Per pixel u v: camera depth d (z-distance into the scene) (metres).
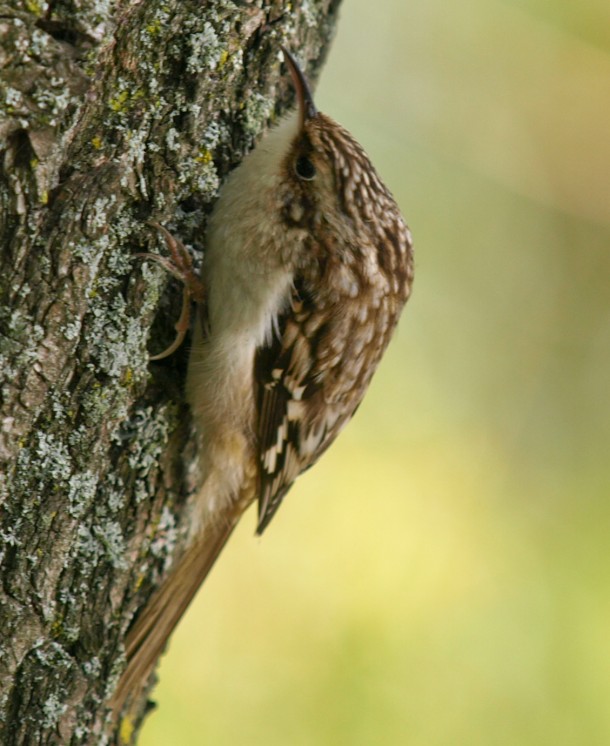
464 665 7.87
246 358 5.46
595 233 10.10
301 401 5.85
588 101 10.07
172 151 4.77
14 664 4.63
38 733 4.79
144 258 4.74
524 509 9.02
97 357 4.61
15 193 4.04
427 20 10.11
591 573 8.59
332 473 8.55
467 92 10.01
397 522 8.51
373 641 7.88
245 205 5.23
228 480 5.73
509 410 9.52
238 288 5.34
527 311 9.88
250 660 7.71
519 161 9.98
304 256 5.39
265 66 5.27
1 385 4.22
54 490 4.52
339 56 9.85
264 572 8.04
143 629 5.41
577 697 7.76
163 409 5.22
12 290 4.15
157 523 5.30
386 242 5.64
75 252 4.21
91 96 4.34
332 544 8.27
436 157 9.88
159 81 4.64
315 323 5.56
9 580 4.51
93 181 4.25
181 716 7.38
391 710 7.60
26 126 3.93
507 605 8.21
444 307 9.64
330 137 5.36
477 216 9.94
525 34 10.04
